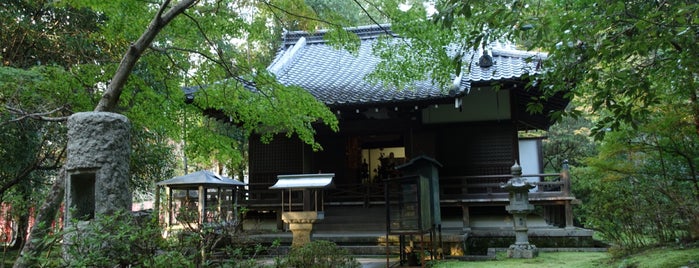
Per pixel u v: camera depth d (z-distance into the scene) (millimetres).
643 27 3867
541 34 4277
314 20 7621
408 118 13156
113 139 4391
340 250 6332
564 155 19859
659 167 8016
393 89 11523
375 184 13031
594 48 4211
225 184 9953
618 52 4125
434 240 8906
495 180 12406
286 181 9055
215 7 7113
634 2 4133
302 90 7535
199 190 9461
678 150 7395
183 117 8266
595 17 3980
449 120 12914
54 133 9094
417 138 13055
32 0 8461
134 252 3467
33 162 8781
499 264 8109
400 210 8094
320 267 6031
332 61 15312
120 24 6742
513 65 12094
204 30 7246
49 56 9445
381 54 7750
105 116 4387
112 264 3332
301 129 7855
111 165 4324
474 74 11672
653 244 7320
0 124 5824
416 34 7035
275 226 13336
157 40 7301
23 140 8539
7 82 5984
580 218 15086
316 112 7664
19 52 9086
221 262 4047
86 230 3365
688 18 3834
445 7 4547
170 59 7258
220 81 7668
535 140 15797
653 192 7555
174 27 7098
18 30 8719
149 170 11672
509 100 12602
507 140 12531
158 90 9344
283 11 7461
